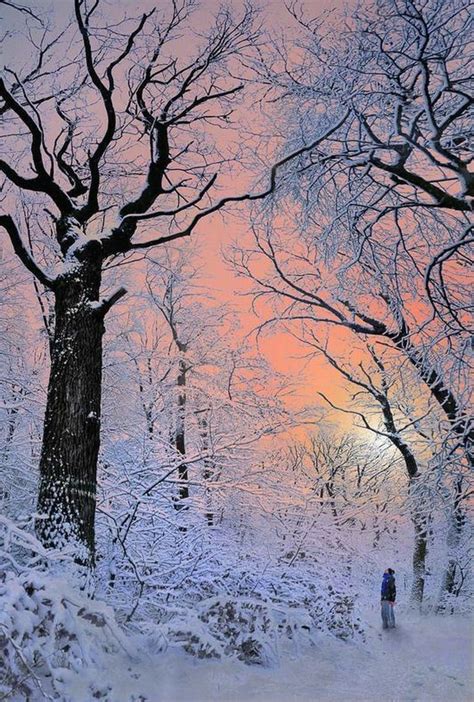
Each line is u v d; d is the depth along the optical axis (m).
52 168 9.23
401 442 16.48
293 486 11.66
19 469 9.54
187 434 15.41
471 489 12.83
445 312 10.13
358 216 9.43
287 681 6.79
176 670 6.25
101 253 8.13
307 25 8.45
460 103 7.71
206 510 10.84
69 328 7.54
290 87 8.62
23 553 7.28
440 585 17.92
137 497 8.52
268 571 10.27
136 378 14.55
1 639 4.83
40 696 4.84
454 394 10.45
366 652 9.20
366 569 15.64
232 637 7.54
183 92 9.66
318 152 8.76
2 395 10.54
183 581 8.88
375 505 15.63
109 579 8.46
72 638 5.48
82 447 7.07
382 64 7.79
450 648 10.02
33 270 7.83
